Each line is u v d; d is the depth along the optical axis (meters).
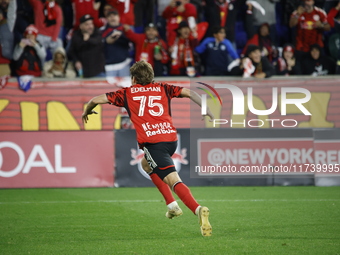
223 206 24.31
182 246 15.51
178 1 37.28
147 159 15.45
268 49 38.50
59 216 21.84
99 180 32.62
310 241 16.12
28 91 33.34
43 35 37.00
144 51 36.56
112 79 34.19
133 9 38.47
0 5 36.19
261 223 19.66
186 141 32.72
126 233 17.91
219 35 36.84
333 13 40.47
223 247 15.29
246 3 38.94
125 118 33.94
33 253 14.77
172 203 16.34
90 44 35.25
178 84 34.09
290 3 40.34
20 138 32.28
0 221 20.66
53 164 32.44
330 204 24.73
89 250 15.09
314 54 38.66
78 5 36.59
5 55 36.16
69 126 33.59
